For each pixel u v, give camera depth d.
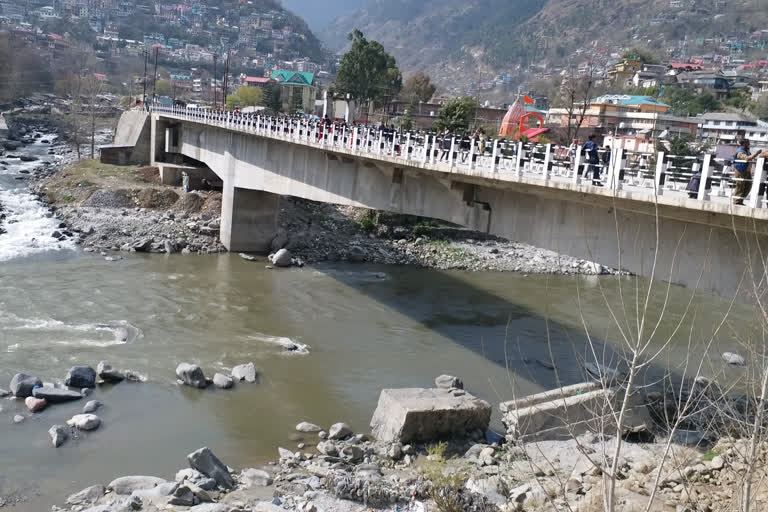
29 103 131.62
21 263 36.91
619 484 15.00
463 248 50.69
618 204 17.88
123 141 72.06
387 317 32.66
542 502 14.40
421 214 27.34
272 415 20.84
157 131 63.06
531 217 21.86
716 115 81.56
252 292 35.16
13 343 24.84
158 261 40.47
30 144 88.12
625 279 45.75
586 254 19.80
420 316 33.25
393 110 104.38
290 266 42.44
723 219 15.12
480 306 35.91
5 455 17.14
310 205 53.97
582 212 19.88
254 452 18.36
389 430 19.30
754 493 12.27
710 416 19.86
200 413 20.56
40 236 42.41
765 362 10.18
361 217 52.84
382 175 29.83
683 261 16.86
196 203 50.34
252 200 45.03
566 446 18.50
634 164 20.25
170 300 32.34
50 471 16.53
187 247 43.91
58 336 26.05
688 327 32.06
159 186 55.97
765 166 13.93
